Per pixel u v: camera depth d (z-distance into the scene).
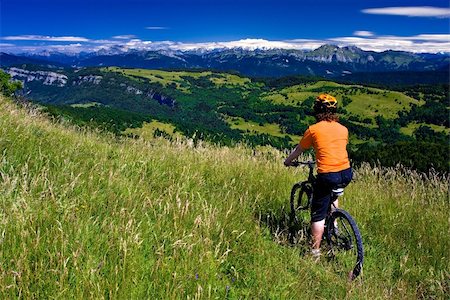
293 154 5.83
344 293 4.50
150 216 4.82
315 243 5.53
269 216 6.14
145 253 3.98
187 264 3.83
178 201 4.81
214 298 3.57
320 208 5.53
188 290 3.58
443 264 5.66
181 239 4.05
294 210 6.29
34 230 3.59
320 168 5.45
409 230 6.61
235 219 5.36
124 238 3.86
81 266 3.40
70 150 6.35
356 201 7.55
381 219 6.92
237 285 4.16
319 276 4.80
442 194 8.41
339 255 5.45
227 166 7.91
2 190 4.29
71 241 3.66
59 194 4.61
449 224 6.82
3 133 6.05
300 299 4.13
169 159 7.60
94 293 3.15
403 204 7.51
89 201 4.65
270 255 4.81
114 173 5.69
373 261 5.63
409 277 5.29
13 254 3.31
